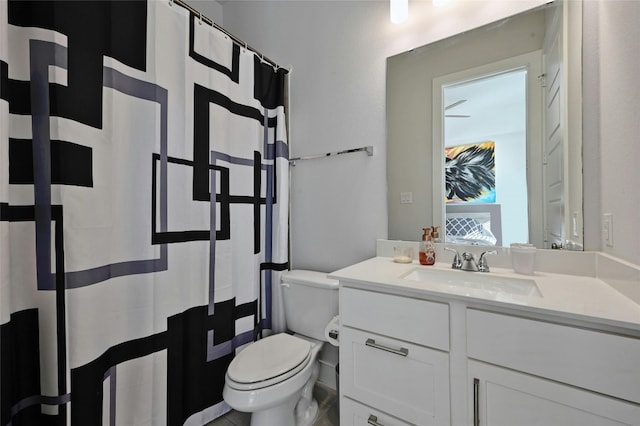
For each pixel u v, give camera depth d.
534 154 1.12
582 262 1.00
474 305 0.82
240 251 1.49
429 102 1.36
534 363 0.73
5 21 0.76
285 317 1.62
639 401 0.61
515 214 1.16
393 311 0.95
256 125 1.58
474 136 1.25
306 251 1.78
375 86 1.51
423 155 1.38
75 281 0.89
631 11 0.74
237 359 1.21
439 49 1.34
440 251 1.31
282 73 1.75
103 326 0.97
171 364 1.18
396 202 1.45
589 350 0.66
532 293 0.94
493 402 0.78
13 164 0.84
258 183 1.62
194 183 1.27
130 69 1.05
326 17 1.68
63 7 0.89
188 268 1.25
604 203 0.90
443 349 0.86
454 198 1.29
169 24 1.18
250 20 2.08
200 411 1.29
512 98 1.17
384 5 1.48
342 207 1.63
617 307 0.69
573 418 0.68
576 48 1.03
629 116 0.75
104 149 0.98
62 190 0.87
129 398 1.06
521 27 1.16
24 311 0.85
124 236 1.04
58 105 0.87
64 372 0.87
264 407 1.06
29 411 0.86
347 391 1.06
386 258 1.44
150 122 1.11
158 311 1.13
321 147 1.71
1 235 0.74
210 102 1.33
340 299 1.08
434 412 0.88
